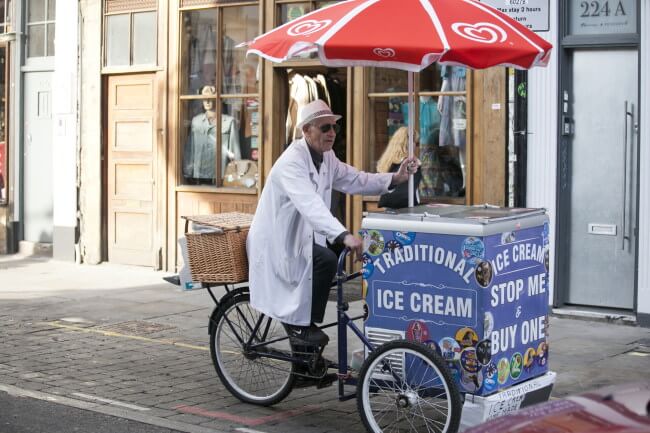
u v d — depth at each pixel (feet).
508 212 22.85
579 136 37.52
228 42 47.57
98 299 42.52
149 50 50.21
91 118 52.29
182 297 42.96
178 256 49.44
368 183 25.64
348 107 42.96
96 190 52.19
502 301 21.77
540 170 37.40
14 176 56.95
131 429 24.21
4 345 33.60
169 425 24.52
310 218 23.48
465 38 21.81
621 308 37.04
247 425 24.72
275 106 45.68
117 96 51.62
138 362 31.30
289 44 22.47
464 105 40.14
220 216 27.27
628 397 13.25
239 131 47.47
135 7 50.55
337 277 23.76
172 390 27.99
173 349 33.17
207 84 48.42
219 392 27.84
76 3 52.75
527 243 22.71
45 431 23.90
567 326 36.04
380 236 22.61
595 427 12.07
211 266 25.76
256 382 26.66
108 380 29.01
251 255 25.03
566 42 36.96
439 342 21.89
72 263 53.21
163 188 49.62
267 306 24.66
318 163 24.97
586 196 37.52
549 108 37.09
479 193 39.45
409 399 21.89
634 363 30.71
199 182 49.03
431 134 41.11
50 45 55.42
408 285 22.27
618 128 36.81
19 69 56.44
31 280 47.67
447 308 21.71
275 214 24.61
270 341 25.64
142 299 42.47
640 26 35.29
